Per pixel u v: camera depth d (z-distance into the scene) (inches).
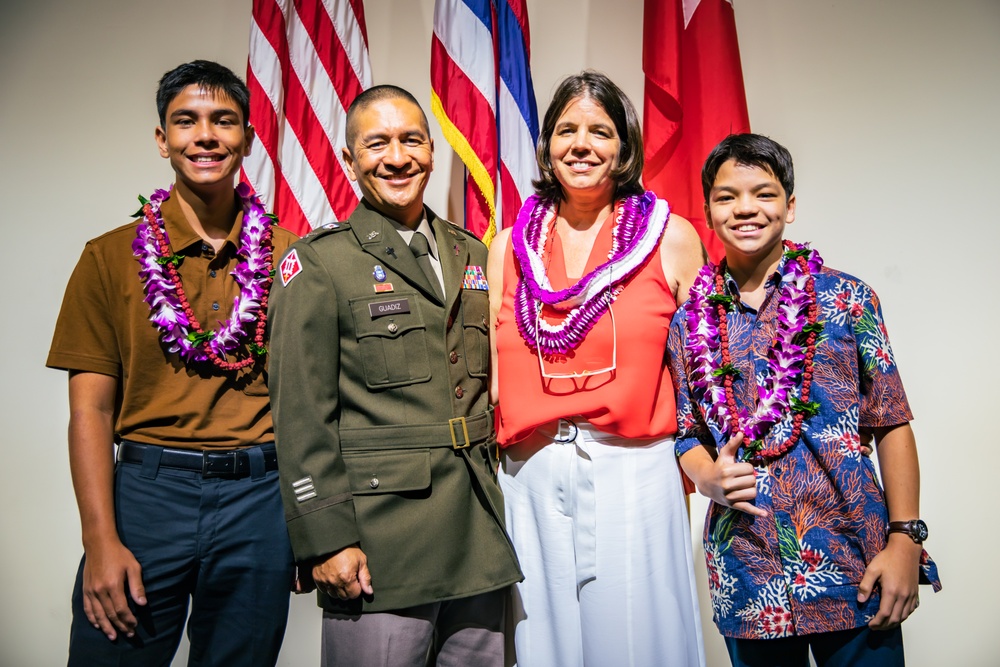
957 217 103.5
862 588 60.6
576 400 68.2
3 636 106.1
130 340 68.4
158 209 71.8
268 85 99.0
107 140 108.2
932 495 103.0
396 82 110.1
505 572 67.9
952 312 103.3
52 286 107.2
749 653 65.2
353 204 101.7
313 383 64.9
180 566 67.4
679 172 99.9
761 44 107.7
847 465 62.2
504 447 73.4
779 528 62.9
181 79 69.7
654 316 69.8
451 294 70.2
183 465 67.5
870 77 105.8
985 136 103.3
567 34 109.8
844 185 105.9
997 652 101.9
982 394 102.4
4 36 108.1
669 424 70.1
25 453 106.7
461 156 98.7
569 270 73.5
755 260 66.8
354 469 66.2
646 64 100.8
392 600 64.5
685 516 71.3
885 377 63.0
